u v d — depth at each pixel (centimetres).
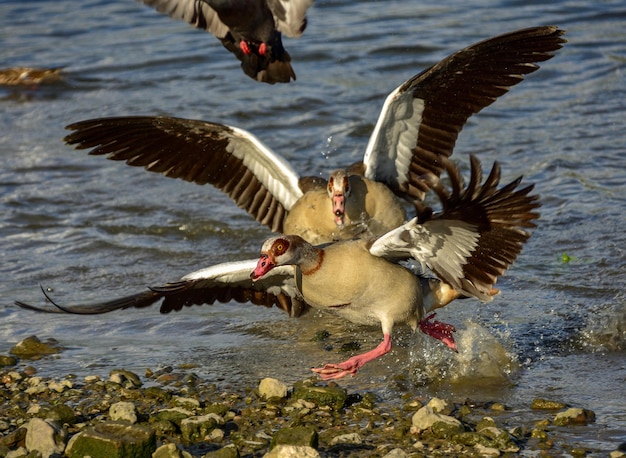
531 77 2217
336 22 2686
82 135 1315
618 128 1917
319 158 1898
